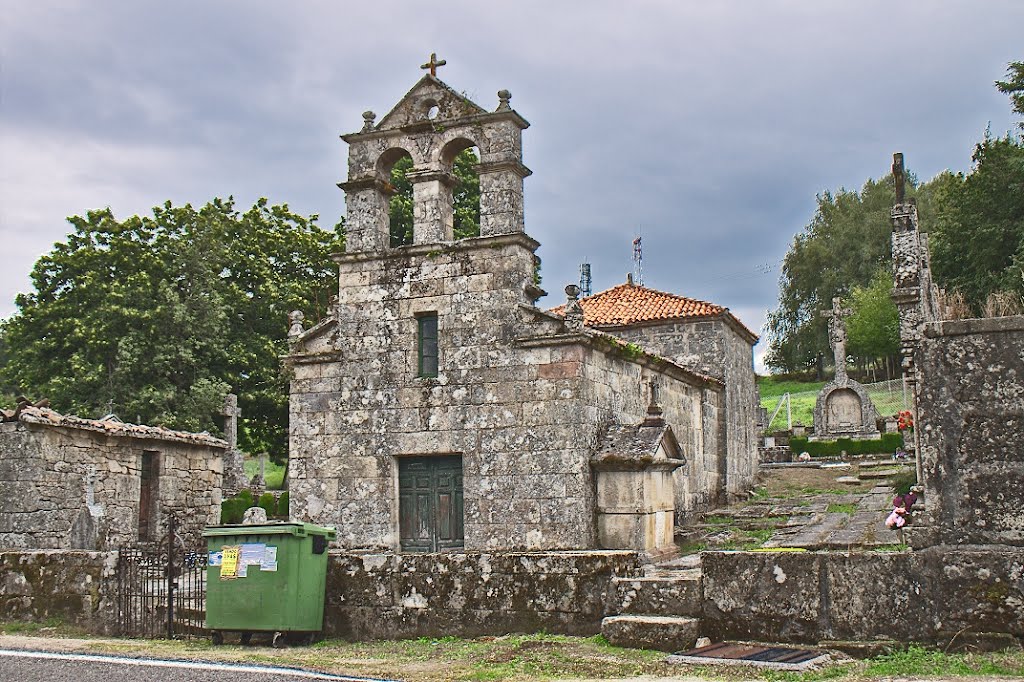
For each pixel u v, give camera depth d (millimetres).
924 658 9695
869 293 70812
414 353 19609
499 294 19031
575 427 18203
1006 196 44719
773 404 71125
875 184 83375
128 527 21578
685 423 26328
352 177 20484
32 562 14570
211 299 38656
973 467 10062
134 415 36500
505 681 9664
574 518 17969
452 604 12508
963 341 10195
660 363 23188
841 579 10508
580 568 12031
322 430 20031
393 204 40000
